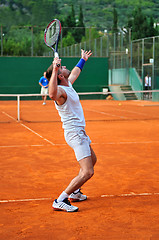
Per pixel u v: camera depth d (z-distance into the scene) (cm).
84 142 546
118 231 468
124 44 4059
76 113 544
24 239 443
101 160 918
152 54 3625
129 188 671
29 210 554
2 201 597
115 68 4278
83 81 4116
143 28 7162
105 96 4138
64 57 4028
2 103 3481
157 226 485
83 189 667
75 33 5478
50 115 2250
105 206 571
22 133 1428
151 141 1216
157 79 3475
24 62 3944
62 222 501
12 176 763
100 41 4316
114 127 1605
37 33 5088
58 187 680
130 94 3909
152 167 843
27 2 10256
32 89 3972
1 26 4628
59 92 524
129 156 969
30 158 947
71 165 864
